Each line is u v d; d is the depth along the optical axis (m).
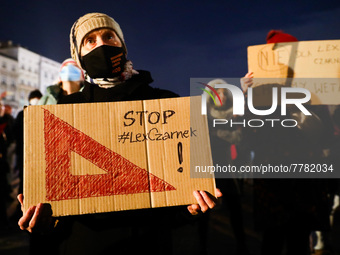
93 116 1.32
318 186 2.44
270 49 2.64
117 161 1.30
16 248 4.08
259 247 3.97
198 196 1.28
